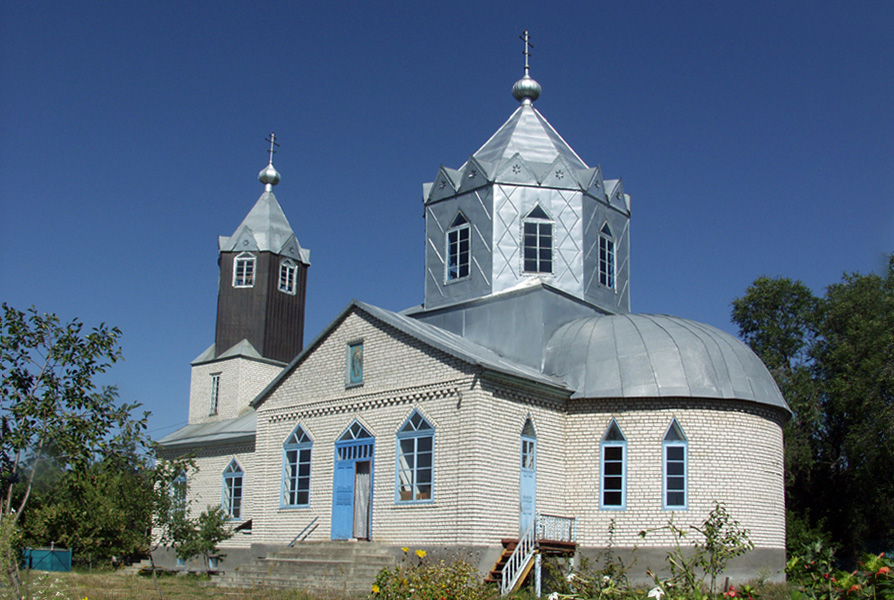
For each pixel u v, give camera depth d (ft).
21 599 55.47
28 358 63.36
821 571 29.71
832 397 143.13
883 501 144.05
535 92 122.42
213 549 123.24
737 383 91.35
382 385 90.74
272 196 155.22
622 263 115.96
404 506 85.35
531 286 102.32
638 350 93.09
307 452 96.84
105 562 131.13
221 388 144.15
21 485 71.46
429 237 113.80
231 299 147.84
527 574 79.77
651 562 85.87
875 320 143.23
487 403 83.20
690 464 87.92
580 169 118.11
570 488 90.84
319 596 72.79
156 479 64.59
